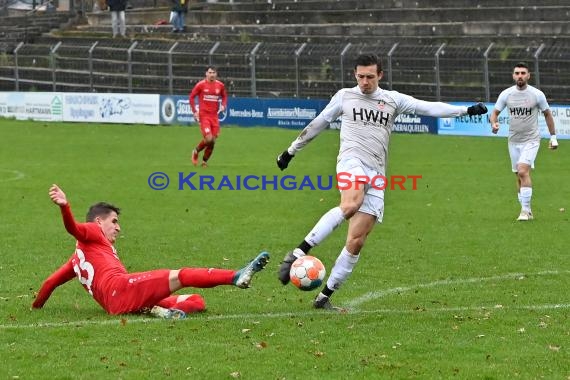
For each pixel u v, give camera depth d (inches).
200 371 537.0
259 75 2726.4
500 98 1210.6
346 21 3090.6
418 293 775.1
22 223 1175.6
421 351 580.1
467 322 652.7
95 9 3585.1
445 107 701.3
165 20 3376.0
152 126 2564.0
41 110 2741.1
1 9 3914.9
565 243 1020.5
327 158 1937.7
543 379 525.7
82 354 569.3
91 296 752.3
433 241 1040.8
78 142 2220.7
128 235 1093.1
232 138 2277.3
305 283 649.0
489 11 2854.3
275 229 1137.4
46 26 3410.4
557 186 1513.3
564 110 2199.8
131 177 1647.4
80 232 665.6
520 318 665.6
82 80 2960.1
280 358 562.9
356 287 800.3
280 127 2517.2
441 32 2856.8
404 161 1870.1
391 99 698.8
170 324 640.4
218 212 1275.8
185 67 2834.6
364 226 693.3
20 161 1892.2
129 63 2815.0
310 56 2642.7
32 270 877.8
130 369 540.7
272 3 3270.2
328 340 604.7
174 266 914.7
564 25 2674.7
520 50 2450.8
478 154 1975.9
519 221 1179.9
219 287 792.9
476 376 530.9
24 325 641.0
